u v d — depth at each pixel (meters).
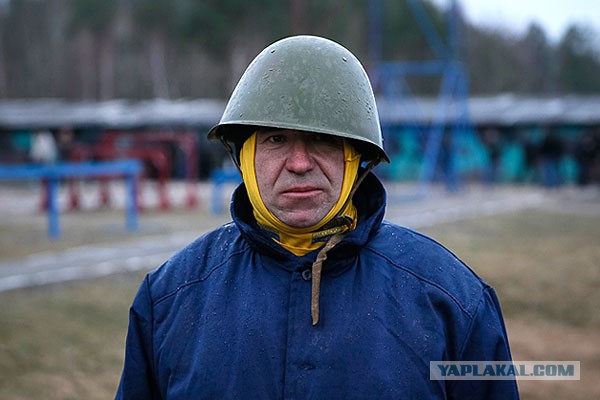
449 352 1.48
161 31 45.75
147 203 15.85
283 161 1.46
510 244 9.45
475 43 52.41
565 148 22.12
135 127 24.31
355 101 1.48
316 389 1.42
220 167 24.42
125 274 7.49
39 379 4.41
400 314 1.47
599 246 9.13
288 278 1.51
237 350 1.48
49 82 46.88
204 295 1.59
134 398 1.64
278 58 1.50
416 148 23.16
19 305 6.09
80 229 11.27
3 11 49.12
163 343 1.58
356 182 1.56
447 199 16.61
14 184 22.69
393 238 1.57
